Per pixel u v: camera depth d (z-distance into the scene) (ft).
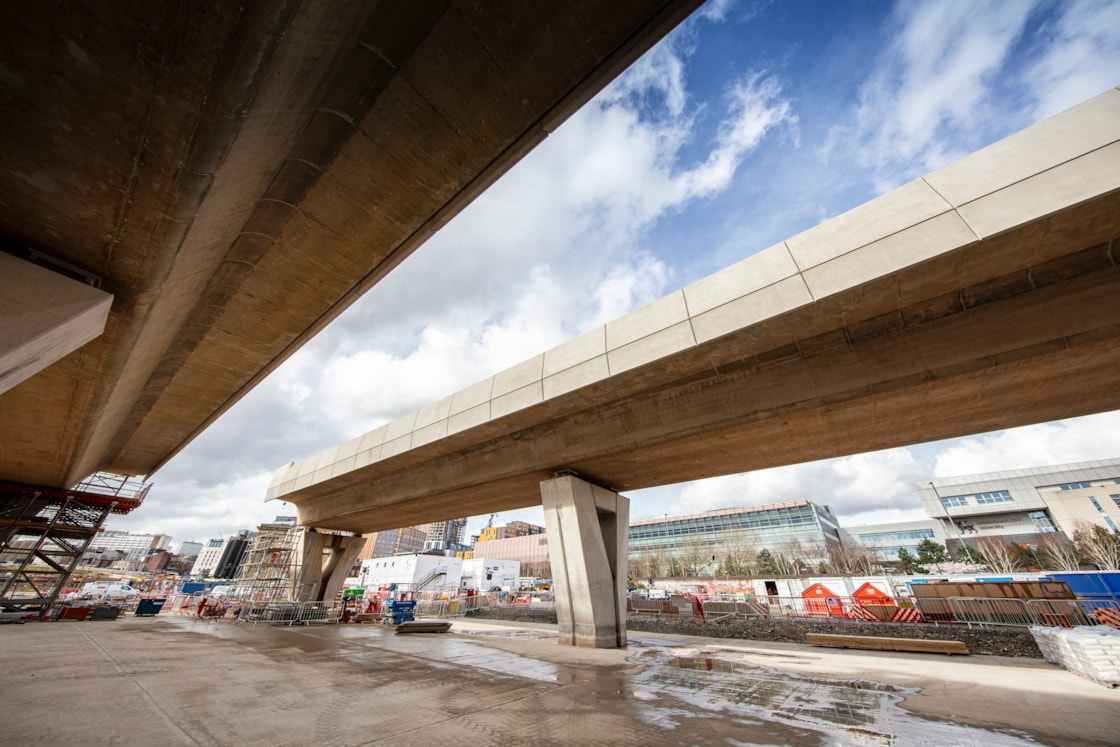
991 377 34.53
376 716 20.36
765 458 54.34
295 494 92.73
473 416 56.75
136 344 28.94
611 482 64.23
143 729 17.29
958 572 212.84
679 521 338.13
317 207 24.45
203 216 20.03
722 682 29.50
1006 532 269.03
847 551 269.03
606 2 16.81
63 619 66.74
